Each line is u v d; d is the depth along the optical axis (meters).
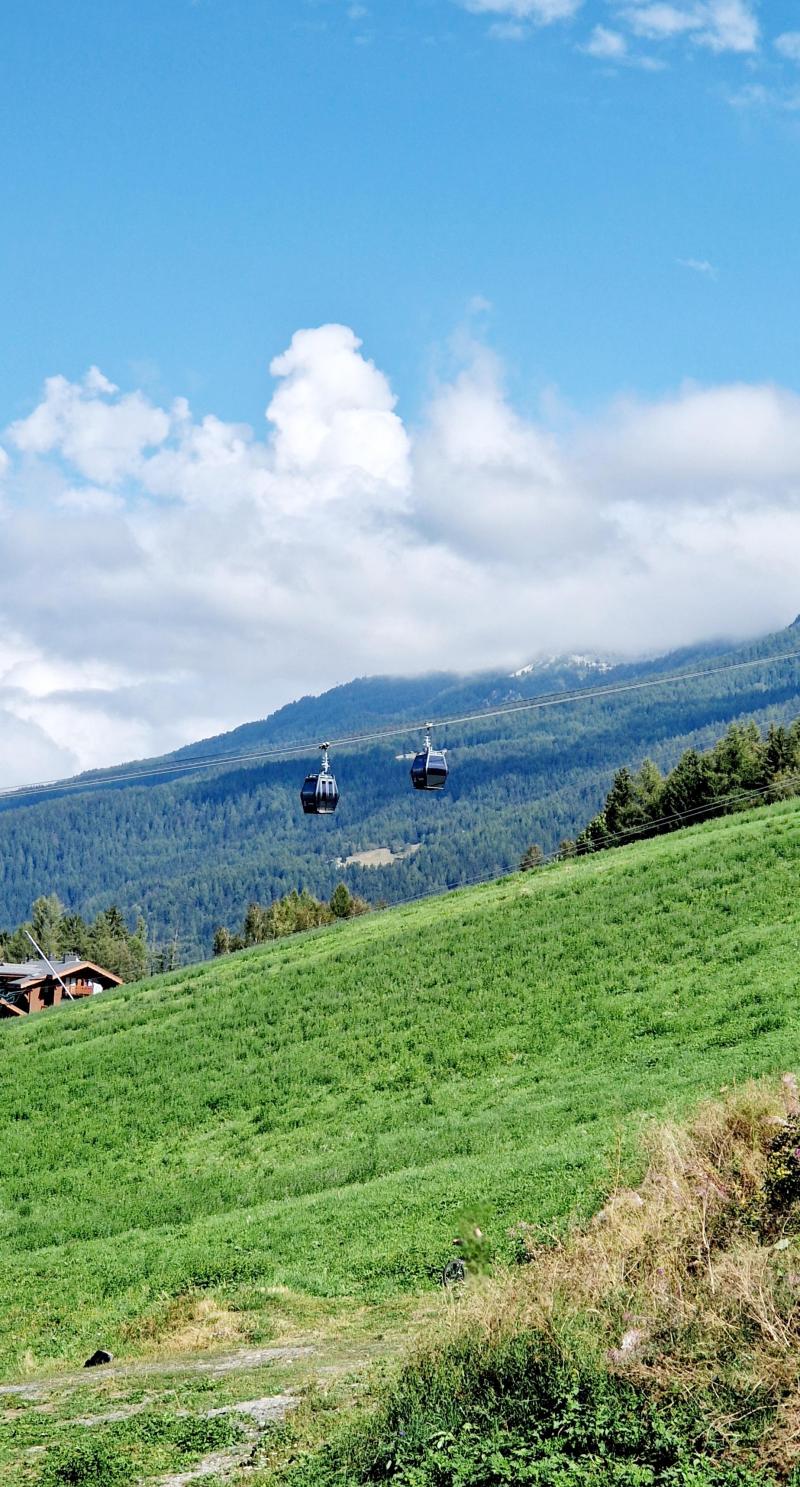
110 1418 15.52
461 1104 39.41
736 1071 32.34
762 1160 17.44
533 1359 13.03
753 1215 15.95
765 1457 10.95
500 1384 12.83
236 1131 43.88
